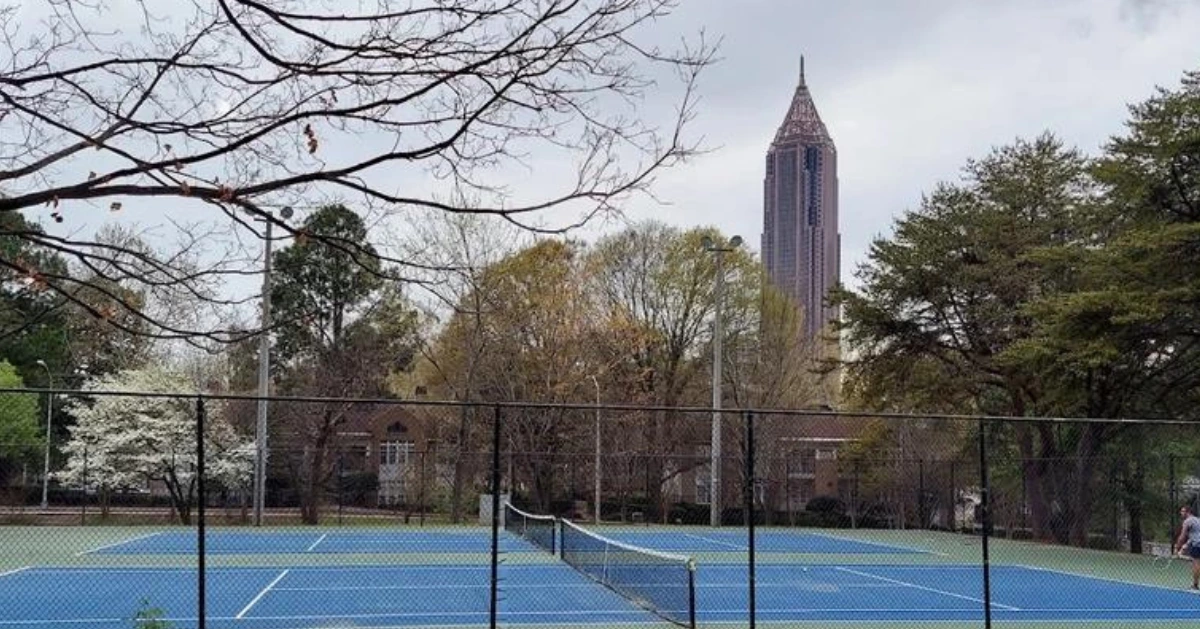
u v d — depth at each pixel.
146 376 49.78
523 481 55.38
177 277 5.25
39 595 21.59
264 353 36.31
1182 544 25.42
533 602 20.48
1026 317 41.19
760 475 52.78
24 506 43.06
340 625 17.75
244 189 4.62
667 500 51.12
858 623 18.84
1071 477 39.38
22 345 49.62
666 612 19.34
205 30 4.87
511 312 50.12
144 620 14.24
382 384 55.25
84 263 5.51
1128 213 38.59
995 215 44.09
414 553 31.25
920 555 33.44
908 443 50.72
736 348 61.16
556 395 53.41
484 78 4.84
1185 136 34.25
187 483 48.72
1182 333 35.56
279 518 47.38
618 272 60.50
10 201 4.37
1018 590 24.41
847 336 47.91
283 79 4.75
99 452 47.59
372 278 7.61
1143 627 19.00
